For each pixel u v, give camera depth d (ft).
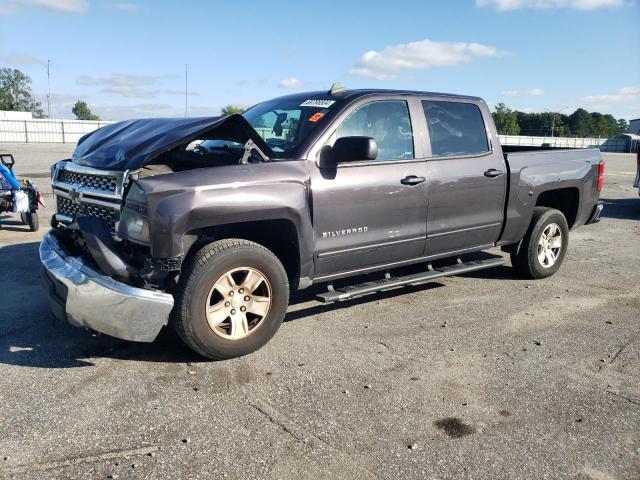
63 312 12.57
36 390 11.76
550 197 22.75
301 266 14.39
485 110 18.98
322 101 16.03
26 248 24.13
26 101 321.73
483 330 16.06
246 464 9.45
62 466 9.23
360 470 9.39
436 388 12.42
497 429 10.82
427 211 16.78
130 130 15.14
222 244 13.04
